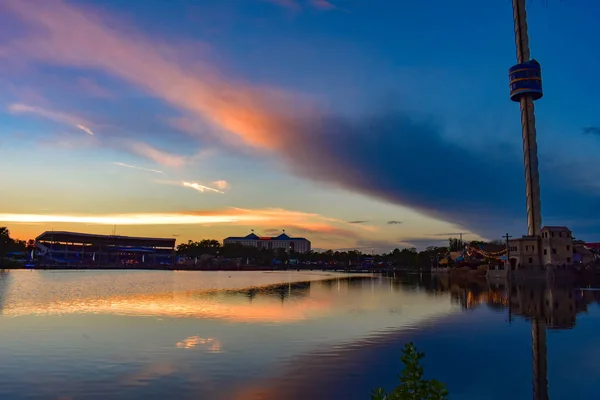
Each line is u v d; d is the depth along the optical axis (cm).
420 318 4947
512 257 14738
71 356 3047
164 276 17950
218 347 3356
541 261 14025
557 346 3500
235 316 5066
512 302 6788
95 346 3366
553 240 13800
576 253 15788
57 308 5778
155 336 3775
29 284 11025
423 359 3070
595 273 13450
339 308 5947
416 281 14100
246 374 2652
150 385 2441
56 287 9950
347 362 2934
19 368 2742
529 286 10719
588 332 4084
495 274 14075
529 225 14738
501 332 4075
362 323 4556
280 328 4209
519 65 15362
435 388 1008
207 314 5244
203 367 2794
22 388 2375
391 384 2491
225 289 9831
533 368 2881
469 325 4453
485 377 2689
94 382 2484
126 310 5606
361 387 2439
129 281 13225
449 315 5216
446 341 3650
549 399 2336
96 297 7462
